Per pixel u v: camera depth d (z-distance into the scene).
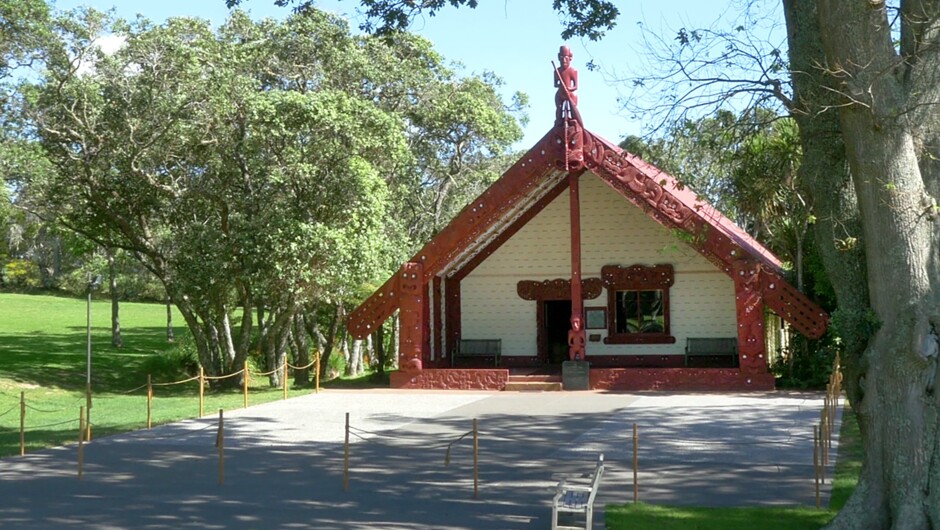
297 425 20.88
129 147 28.92
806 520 11.09
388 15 15.92
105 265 56.38
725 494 12.73
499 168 42.97
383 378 33.66
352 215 28.19
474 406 24.34
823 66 10.41
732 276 26.77
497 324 32.84
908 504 9.16
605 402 24.53
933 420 9.16
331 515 11.76
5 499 12.79
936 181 9.69
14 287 85.00
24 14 26.67
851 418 19.81
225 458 16.36
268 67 31.81
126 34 28.53
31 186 30.27
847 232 10.26
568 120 27.73
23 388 31.94
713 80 11.80
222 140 29.06
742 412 21.58
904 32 9.93
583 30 16.39
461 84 36.91
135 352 47.16
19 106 28.30
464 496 12.98
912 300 9.25
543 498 12.80
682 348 31.17
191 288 29.45
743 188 13.48
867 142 9.43
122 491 13.38
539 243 32.59
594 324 31.98
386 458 16.27
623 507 11.87
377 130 28.59
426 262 29.38
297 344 33.34
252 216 28.81
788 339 30.89
